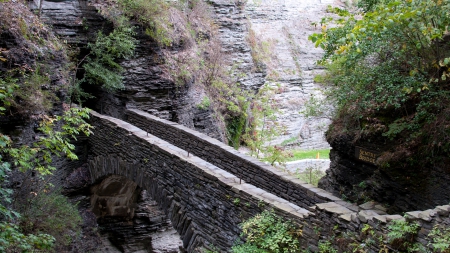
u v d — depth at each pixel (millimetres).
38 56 12922
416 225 5918
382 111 9945
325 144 30250
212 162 13414
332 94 11930
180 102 19891
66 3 18016
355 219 6789
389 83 9570
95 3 18406
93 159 17000
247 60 26406
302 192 9500
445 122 8422
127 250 18984
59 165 15953
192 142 14508
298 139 29688
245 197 8992
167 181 11922
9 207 11203
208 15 24969
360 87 10531
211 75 22922
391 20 7926
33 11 16734
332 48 11258
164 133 16250
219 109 22719
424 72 9102
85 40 18297
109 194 17938
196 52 21812
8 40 11594
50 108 12969
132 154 14000
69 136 16734
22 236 7180
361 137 10328
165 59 19375
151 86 18844
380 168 9438
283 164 19219
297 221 7922
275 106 27906
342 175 11477
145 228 19188
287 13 35969
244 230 8430
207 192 10164
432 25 8750
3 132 11297
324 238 7344
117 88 18484
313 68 33750
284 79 32156
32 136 12367
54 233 12359
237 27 26234
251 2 34625
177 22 21125
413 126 9039
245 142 23938
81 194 17141
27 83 11906
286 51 34125
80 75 19141
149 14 18781
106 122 15930
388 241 6113
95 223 17328
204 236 10336
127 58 18438
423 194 8648
